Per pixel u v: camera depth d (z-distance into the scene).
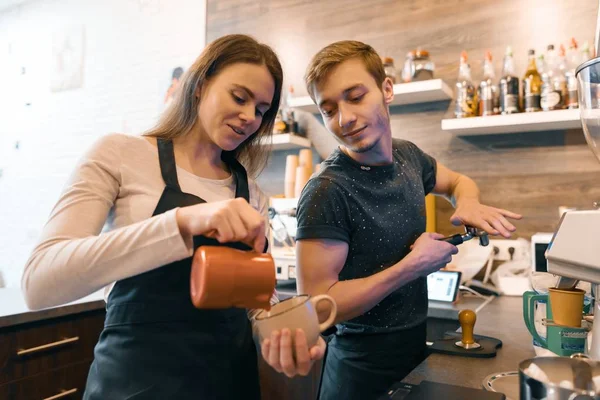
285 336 0.67
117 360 0.82
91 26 3.26
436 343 1.05
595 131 0.85
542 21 1.98
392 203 1.12
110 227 0.88
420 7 2.23
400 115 2.27
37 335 1.61
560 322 0.92
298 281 1.05
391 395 0.70
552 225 1.94
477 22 2.11
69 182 0.81
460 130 2.01
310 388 1.77
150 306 0.83
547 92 1.79
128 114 3.10
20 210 3.48
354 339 1.14
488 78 2.00
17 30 3.55
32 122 3.47
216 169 1.00
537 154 1.98
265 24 2.64
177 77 2.92
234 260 0.64
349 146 1.06
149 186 0.88
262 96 0.89
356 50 1.05
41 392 1.61
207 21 2.83
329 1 2.46
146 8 3.04
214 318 0.87
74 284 0.68
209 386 0.85
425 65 2.09
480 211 1.16
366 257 1.10
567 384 0.54
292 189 2.30
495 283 1.92
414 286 1.16
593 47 1.87
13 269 3.47
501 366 0.90
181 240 0.65
